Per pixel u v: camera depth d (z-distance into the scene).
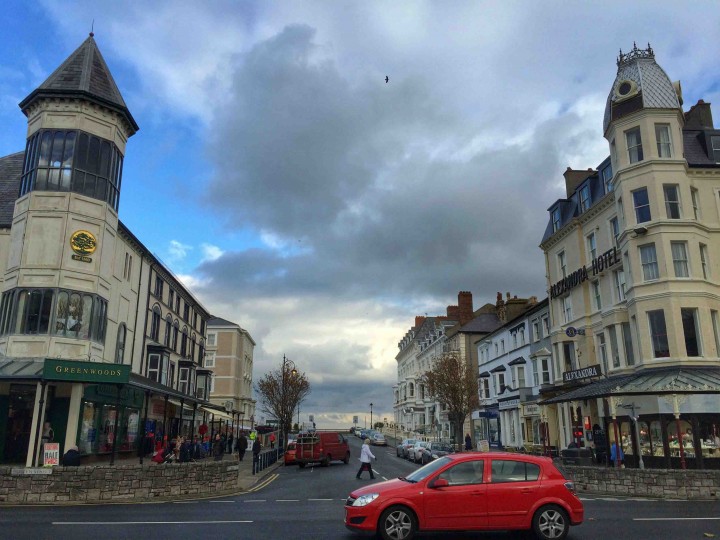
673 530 11.59
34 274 24.38
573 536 10.91
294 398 55.72
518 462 10.86
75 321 24.64
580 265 33.81
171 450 30.20
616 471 19.23
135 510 14.84
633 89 28.38
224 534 11.05
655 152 27.50
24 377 20.83
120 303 30.48
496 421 47.41
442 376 46.62
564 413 35.16
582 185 34.31
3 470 16.48
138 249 33.47
